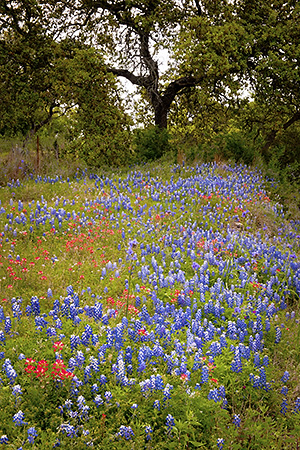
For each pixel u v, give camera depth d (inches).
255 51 804.0
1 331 209.8
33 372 173.8
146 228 427.5
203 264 339.0
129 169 727.1
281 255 405.4
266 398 202.4
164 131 829.8
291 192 687.1
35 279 304.3
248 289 321.7
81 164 677.3
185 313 258.7
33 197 502.9
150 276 327.6
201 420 174.4
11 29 737.0
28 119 805.2
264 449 171.2
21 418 157.2
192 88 957.2
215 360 205.9
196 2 844.6
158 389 182.5
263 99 853.2
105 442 159.6
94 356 201.2
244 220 510.6
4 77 709.9
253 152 769.6
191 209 497.7
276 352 240.5
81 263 339.9
